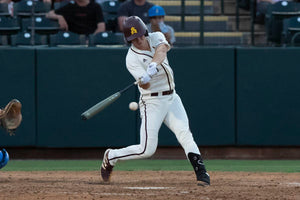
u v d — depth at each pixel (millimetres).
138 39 20000
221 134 36000
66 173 27594
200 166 20859
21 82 35531
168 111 20875
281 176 26062
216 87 35906
